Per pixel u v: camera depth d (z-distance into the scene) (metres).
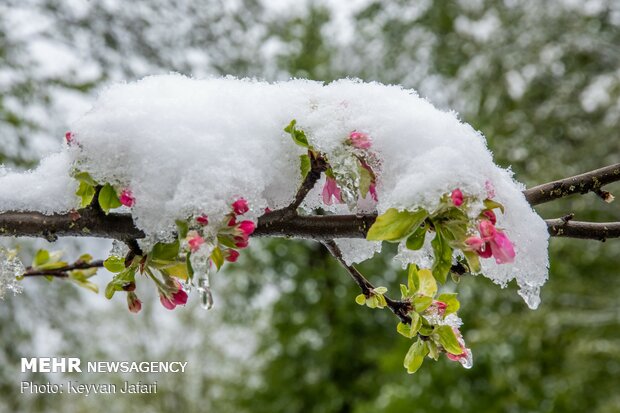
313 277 10.60
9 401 5.16
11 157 4.90
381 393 8.59
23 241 4.78
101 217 1.22
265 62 5.95
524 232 1.18
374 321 10.58
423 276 1.31
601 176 1.29
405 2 7.93
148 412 14.62
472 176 1.09
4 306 5.06
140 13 5.03
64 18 4.89
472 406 6.89
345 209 1.35
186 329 14.92
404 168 1.16
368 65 8.12
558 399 6.91
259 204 1.12
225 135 1.17
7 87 4.86
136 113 1.17
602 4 7.10
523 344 7.21
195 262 0.99
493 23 7.59
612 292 6.88
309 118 1.22
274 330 11.20
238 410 11.66
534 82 7.08
